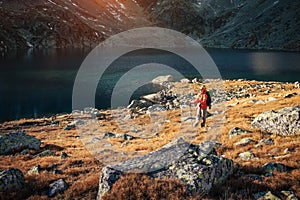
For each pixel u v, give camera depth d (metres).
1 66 122.62
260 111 30.31
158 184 10.78
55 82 87.62
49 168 16.83
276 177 11.82
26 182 13.36
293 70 115.94
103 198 10.44
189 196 10.21
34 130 36.94
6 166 17.33
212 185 10.95
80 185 12.56
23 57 163.50
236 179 11.72
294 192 10.62
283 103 33.53
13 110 55.78
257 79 92.75
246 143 18.58
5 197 11.65
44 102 62.47
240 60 159.88
